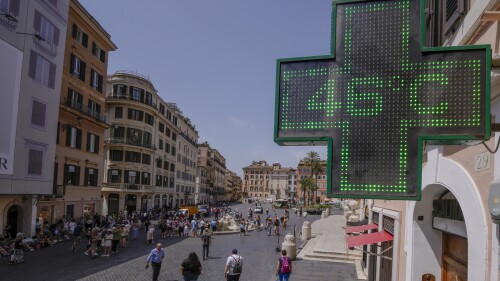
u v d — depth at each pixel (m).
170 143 71.12
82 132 37.22
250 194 183.25
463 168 5.73
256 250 26.11
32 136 26.70
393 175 4.01
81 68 36.28
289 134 4.41
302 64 4.47
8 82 23.50
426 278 7.91
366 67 4.24
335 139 4.25
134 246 27.20
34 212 28.38
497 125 3.92
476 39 5.75
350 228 14.62
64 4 30.28
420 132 3.99
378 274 13.02
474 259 5.14
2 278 16.33
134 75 56.09
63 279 16.23
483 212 4.95
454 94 3.95
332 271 18.25
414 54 4.11
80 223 31.72
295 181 175.88
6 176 24.20
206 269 19.11
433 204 7.96
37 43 26.86
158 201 64.75
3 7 23.28
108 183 52.84
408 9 4.18
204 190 113.12
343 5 4.41
